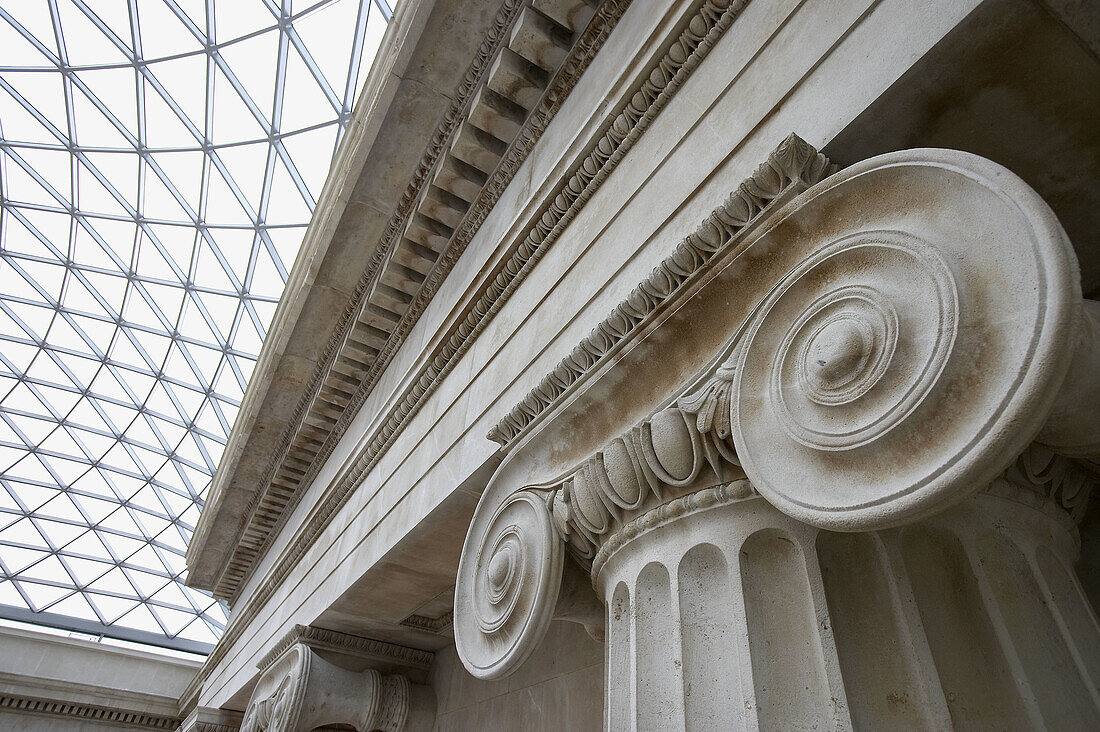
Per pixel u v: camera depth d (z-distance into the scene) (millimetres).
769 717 2479
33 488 28688
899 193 2467
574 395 4238
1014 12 2541
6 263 23984
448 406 7371
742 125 3887
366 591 8891
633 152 5148
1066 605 2514
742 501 2973
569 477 4145
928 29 2791
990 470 1916
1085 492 2947
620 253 4777
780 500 2451
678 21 4691
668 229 4250
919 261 2264
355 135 8758
